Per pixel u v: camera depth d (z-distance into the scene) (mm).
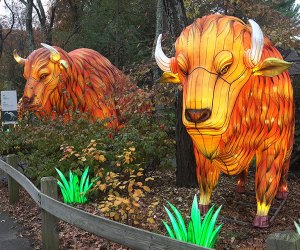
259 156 4738
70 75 8016
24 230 5207
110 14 19453
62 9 21078
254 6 7809
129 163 5973
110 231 3002
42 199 4035
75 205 5629
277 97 4547
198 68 3934
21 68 23594
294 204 6062
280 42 6207
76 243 4527
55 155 6609
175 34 6594
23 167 7410
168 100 7035
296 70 10633
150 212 4531
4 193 7254
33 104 7801
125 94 7680
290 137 4883
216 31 3990
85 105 8164
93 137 6379
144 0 19422
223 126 3898
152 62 7914
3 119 10531
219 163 4574
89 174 6250
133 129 6695
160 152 6688
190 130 3934
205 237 3732
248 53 3971
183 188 6609
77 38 20031
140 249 2736
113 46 19344
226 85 3939
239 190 6438
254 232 4648
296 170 8797
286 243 1854
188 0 8477
